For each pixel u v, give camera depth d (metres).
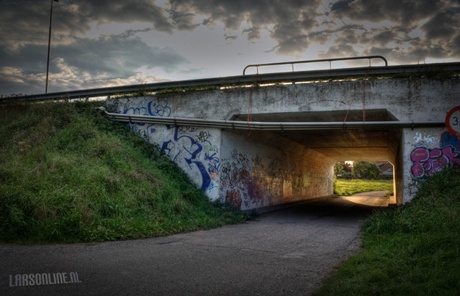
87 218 8.52
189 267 5.93
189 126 14.73
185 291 4.66
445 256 5.55
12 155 11.81
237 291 4.72
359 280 4.89
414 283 4.65
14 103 18.17
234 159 15.28
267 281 5.21
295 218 15.41
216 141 14.17
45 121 14.57
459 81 11.90
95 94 17.20
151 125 15.46
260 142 18.05
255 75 13.99
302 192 26.38
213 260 6.52
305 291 4.78
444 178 10.88
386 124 12.27
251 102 13.98
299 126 13.34
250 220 14.09
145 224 9.34
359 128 12.84
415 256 5.94
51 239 7.54
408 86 12.32
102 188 9.99
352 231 11.08
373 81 12.70
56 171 10.37
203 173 14.20
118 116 15.77
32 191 8.91
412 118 12.13
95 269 5.57
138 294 4.48
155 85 15.75
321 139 20.64
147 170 12.70
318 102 13.16
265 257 6.91
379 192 45.47
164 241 8.38
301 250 7.75
